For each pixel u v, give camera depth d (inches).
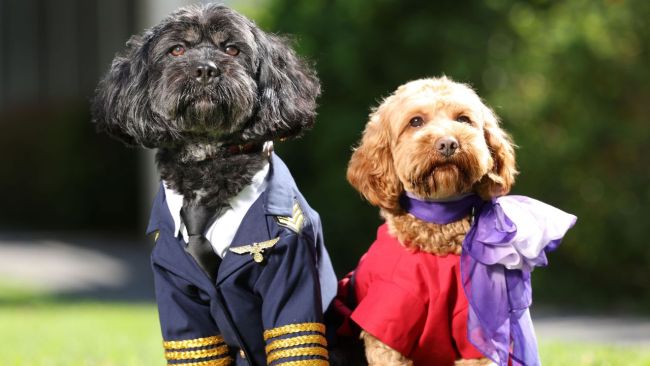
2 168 906.1
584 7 507.5
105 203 833.5
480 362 202.2
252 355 199.9
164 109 194.1
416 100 207.6
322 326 195.6
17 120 901.2
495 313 199.3
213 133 197.8
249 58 200.7
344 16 505.4
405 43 495.8
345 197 513.0
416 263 201.8
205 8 202.5
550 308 488.7
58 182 848.3
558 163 506.6
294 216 195.8
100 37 853.8
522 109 505.4
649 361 293.7
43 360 316.2
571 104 512.7
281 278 192.2
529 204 210.1
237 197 194.7
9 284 588.7
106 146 828.0
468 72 491.5
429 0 505.4
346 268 526.3
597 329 415.5
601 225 506.6
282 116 204.1
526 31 509.4
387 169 211.6
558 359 299.1
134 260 685.9
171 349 199.6
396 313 197.5
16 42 938.1
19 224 895.7
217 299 193.0
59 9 895.1
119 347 347.6
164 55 199.3
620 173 510.3
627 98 514.6
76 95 873.5
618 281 516.1
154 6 606.2
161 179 201.6
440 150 198.8
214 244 193.3
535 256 201.6
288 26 515.5
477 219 205.0
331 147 508.4
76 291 566.6
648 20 502.3
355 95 510.6
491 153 211.8
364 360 214.7
